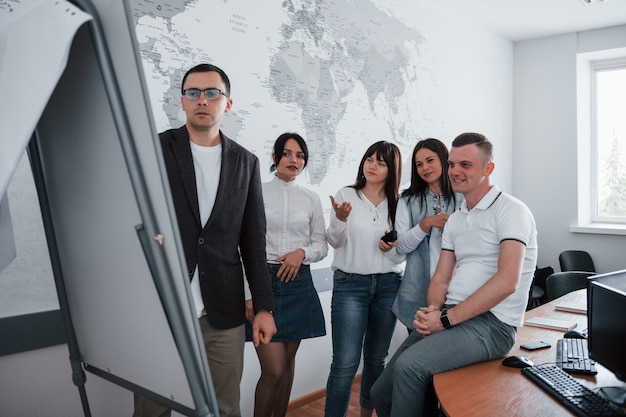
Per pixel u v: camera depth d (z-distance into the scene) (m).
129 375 1.06
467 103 4.79
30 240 1.93
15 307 1.90
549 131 5.28
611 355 1.45
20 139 0.81
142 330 0.96
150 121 0.79
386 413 1.88
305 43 3.12
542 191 5.34
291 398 3.13
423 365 1.54
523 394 1.40
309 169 3.18
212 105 1.68
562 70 5.18
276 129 2.95
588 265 4.87
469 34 4.79
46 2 0.87
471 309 1.62
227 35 2.65
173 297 0.85
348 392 2.41
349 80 3.47
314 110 3.20
